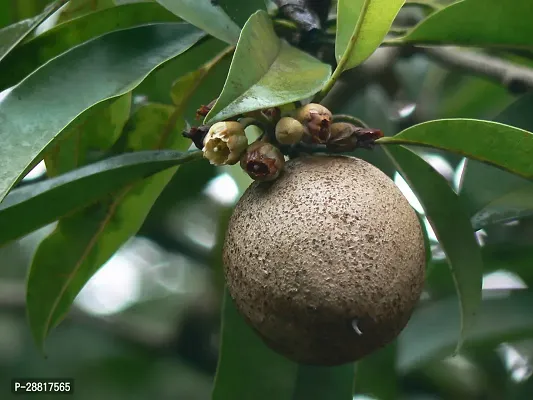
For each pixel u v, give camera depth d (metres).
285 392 0.50
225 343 0.50
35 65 0.49
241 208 0.44
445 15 0.47
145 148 0.51
